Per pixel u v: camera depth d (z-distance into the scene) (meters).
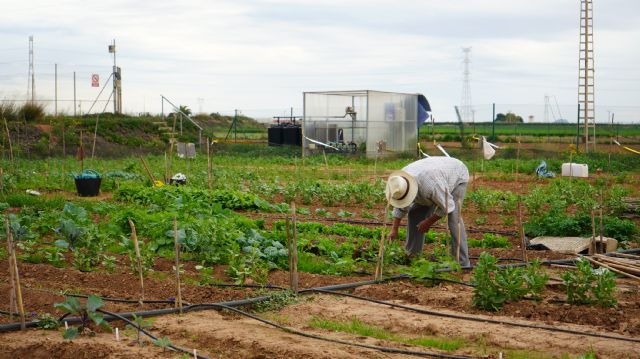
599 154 33.81
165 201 16.52
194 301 8.30
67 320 7.16
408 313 7.90
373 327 7.38
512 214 16.58
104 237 10.73
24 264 9.89
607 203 16.64
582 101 43.69
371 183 22.92
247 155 36.81
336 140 36.09
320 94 35.44
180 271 9.69
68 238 10.34
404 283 9.33
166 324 7.29
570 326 7.39
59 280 9.21
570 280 8.20
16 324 7.00
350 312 7.90
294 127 38.19
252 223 12.69
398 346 6.69
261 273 9.34
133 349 6.44
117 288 8.86
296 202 18.98
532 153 36.56
